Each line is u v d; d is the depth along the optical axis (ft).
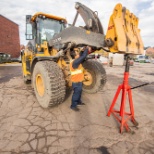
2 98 14.53
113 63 62.49
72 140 7.98
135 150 7.32
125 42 8.09
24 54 21.24
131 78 29.84
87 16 9.77
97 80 14.84
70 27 10.81
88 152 7.11
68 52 13.01
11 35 84.53
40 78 12.37
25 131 8.76
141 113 11.68
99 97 15.40
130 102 9.71
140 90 19.47
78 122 9.96
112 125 9.67
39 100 12.38
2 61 65.77
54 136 8.31
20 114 11.02
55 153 7.01
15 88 18.52
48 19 16.12
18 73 33.09
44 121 10.01
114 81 25.53
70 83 13.25
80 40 10.05
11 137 8.15
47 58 12.64
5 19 78.23
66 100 13.96
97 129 9.13
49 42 14.05
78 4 10.41
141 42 9.71
